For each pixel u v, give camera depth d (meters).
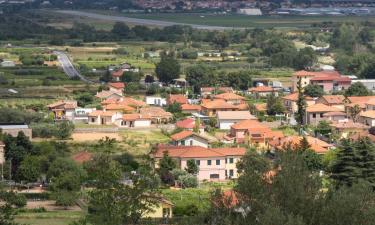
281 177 106.88
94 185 166.00
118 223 133.50
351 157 193.75
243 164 122.12
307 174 108.50
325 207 102.25
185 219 111.31
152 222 140.00
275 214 98.12
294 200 103.69
